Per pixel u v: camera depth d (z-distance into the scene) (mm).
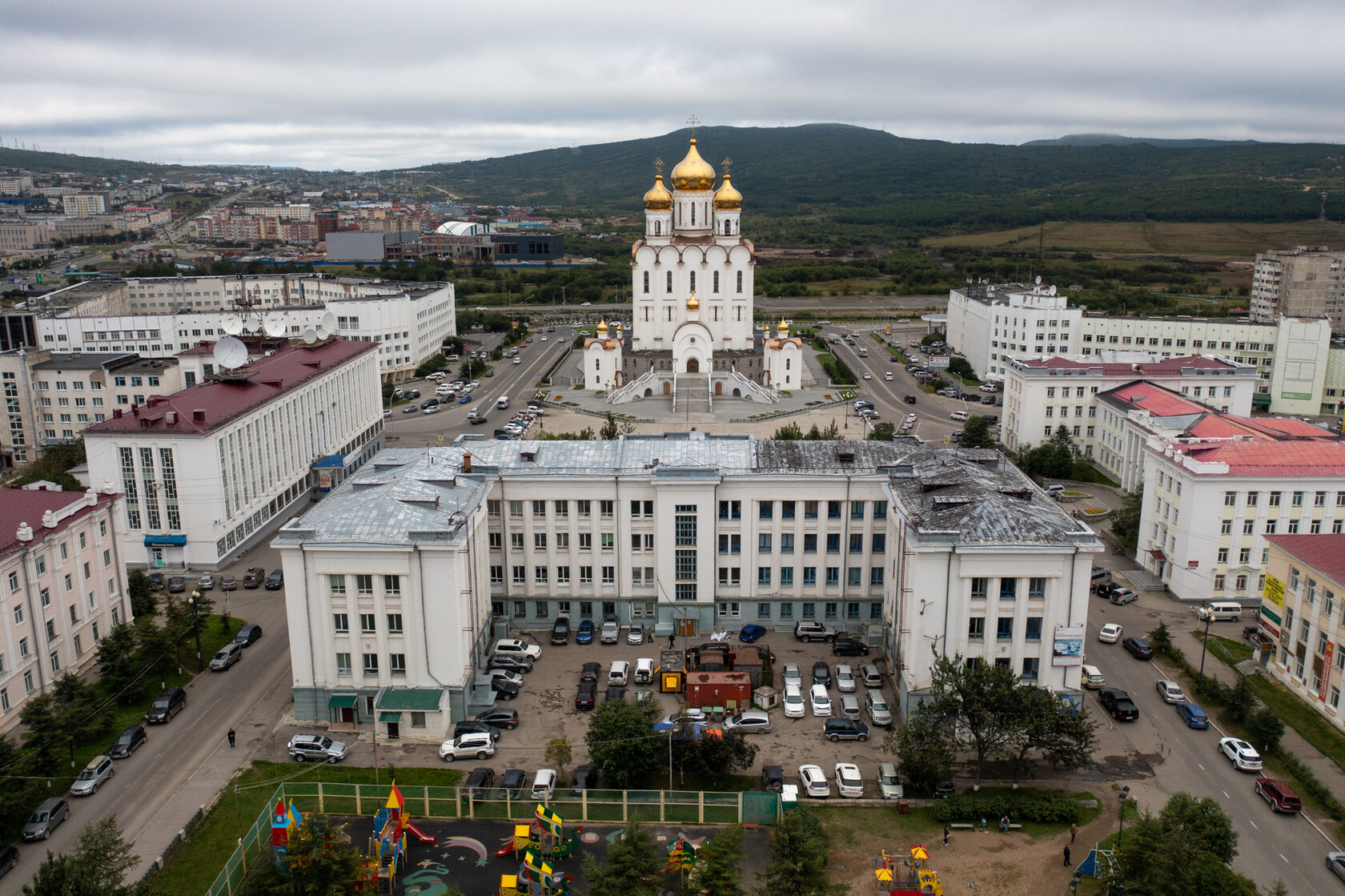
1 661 99688
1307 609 107062
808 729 102188
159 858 79500
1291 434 147875
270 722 103500
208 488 143875
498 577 124500
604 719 91125
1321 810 88188
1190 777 93438
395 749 98812
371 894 74688
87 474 167000
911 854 78312
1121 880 74125
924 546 97250
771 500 121000
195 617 116250
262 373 174125
